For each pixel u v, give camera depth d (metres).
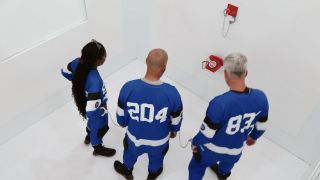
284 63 2.86
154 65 2.07
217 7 3.00
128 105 2.24
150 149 2.51
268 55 2.93
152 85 2.14
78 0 3.08
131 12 3.75
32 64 3.04
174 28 3.56
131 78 4.07
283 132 3.32
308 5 2.44
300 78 2.84
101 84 2.42
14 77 2.97
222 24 3.07
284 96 3.06
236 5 2.85
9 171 3.08
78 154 3.23
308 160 3.29
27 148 3.27
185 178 3.11
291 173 3.24
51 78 3.32
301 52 2.69
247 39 2.98
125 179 3.07
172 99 2.18
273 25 2.73
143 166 3.17
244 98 2.08
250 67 3.14
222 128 2.23
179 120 2.35
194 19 3.29
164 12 3.51
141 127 2.33
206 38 3.32
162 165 2.96
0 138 3.23
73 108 3.65
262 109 2.19
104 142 3.34
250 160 3.32
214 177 3.15
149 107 2.19
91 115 2.46
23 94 3.15
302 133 3.16
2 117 3.10
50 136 3.38
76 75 2.37
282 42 2.76
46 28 2.97
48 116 3.56
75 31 3.23
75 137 3.38
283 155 3.39
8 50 2.79
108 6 3.42
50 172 3.08
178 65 3.87
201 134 2.28
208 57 3.44
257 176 3.20
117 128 3.47
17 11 2.66
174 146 3.37
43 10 2.84
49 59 3.17
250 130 2.34
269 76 3.05
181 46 3.65
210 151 2.44
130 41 4.05
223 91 3.59
